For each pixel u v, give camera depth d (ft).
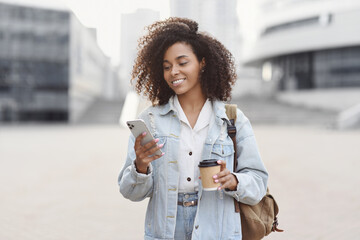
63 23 123.65
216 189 6.08
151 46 7.05
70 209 19.36
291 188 23.48
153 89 7.26
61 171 30.83
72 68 124.47
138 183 6.49
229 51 7.41
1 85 121.39
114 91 216.54
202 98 7.10
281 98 137.90
